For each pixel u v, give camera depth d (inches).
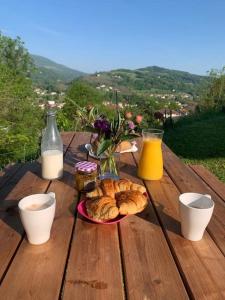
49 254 34.0
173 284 29.9
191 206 39.3
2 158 165.8
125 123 55.2
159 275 31.2
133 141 88.0
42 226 34.9
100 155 56.8
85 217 42.1
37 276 30.5
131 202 42.3
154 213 44.5
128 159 73.5
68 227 40.0
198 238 37.5
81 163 53.6
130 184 47.6
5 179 63.0
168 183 57.1
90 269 31.6
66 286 29.0
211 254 34.9
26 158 162.9
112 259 33.4
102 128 55.3
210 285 29.9
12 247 35.2
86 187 50.8
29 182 55.9
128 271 31.6
